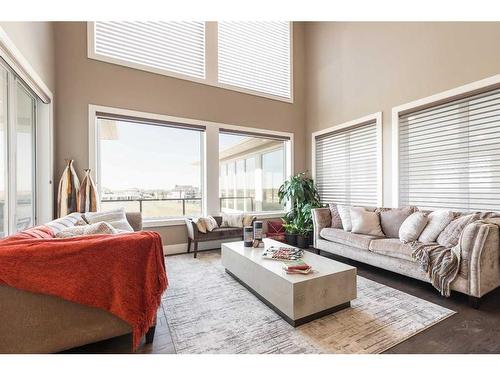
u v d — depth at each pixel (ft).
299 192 15.15
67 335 4.48
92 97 11.57
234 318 6.36
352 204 14.23
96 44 11.91
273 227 15.47
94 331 4.66
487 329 5.71
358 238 10.06
